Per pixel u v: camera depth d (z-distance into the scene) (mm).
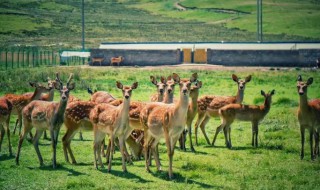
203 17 194250
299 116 23359
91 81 58156
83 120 22016
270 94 26672
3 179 19844
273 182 19719
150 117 20766
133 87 20719
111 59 88688
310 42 91188
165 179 20094
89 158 23578
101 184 19281
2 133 23938
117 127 20609
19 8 186875
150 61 89812
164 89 23969
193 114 25281
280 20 177875
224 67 84938
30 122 22141
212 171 21297
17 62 86688
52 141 21438
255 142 26484
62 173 20766
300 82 23219
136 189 18750
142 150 23812
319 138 25781
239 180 19969
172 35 157000
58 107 21297
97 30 158875
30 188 18766
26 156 23797
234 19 186000
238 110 26312
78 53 94500
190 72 74812
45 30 150500
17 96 27750
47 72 62594
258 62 87500
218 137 29203
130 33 157625
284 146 26078
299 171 21312
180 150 25672
